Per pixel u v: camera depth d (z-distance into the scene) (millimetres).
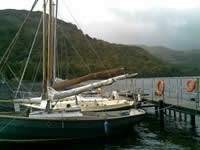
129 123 11344
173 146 10469
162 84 17562
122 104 14898
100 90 22281
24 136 9000
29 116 9633
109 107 14352
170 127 14461
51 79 10273
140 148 10109
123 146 10359
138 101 16594
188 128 14117
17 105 11188
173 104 15172
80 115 10281
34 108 11789
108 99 16875
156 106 17141
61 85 9875
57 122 9258
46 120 9070
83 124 9805
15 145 9219
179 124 15328
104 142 10844
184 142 11109
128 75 10656
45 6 9867
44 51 9797
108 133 10359
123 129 11227
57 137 9500
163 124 15359
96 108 14078
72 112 10141
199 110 12594
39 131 9094
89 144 10336
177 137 12047
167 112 18672
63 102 14875
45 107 9680
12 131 8859
